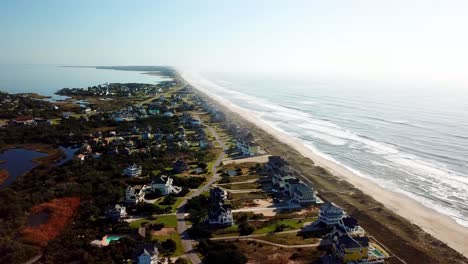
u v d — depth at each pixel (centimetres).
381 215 11869
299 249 9662
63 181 14762
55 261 9031
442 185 14675
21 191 13850
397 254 9631
